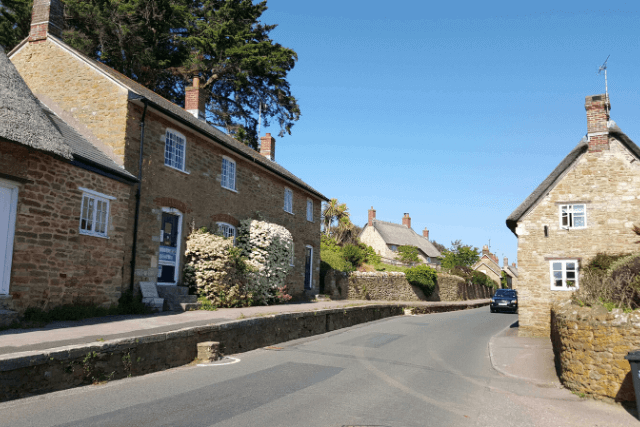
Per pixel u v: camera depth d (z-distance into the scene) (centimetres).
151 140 1491
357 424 634
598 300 965
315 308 1891
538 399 864
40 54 1567
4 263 991
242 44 3241
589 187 1717
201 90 2256
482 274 5953
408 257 5275
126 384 782
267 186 2261
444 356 1299
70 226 1148
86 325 1018
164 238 1549
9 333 876
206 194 1769
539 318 1720
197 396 723
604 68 1739
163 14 2627
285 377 907
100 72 1456
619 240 1658
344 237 4766
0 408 607
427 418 689
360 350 1326
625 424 724
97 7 2366
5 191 1002
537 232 1762
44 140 1052
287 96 3578
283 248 2086
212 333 1122
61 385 720
